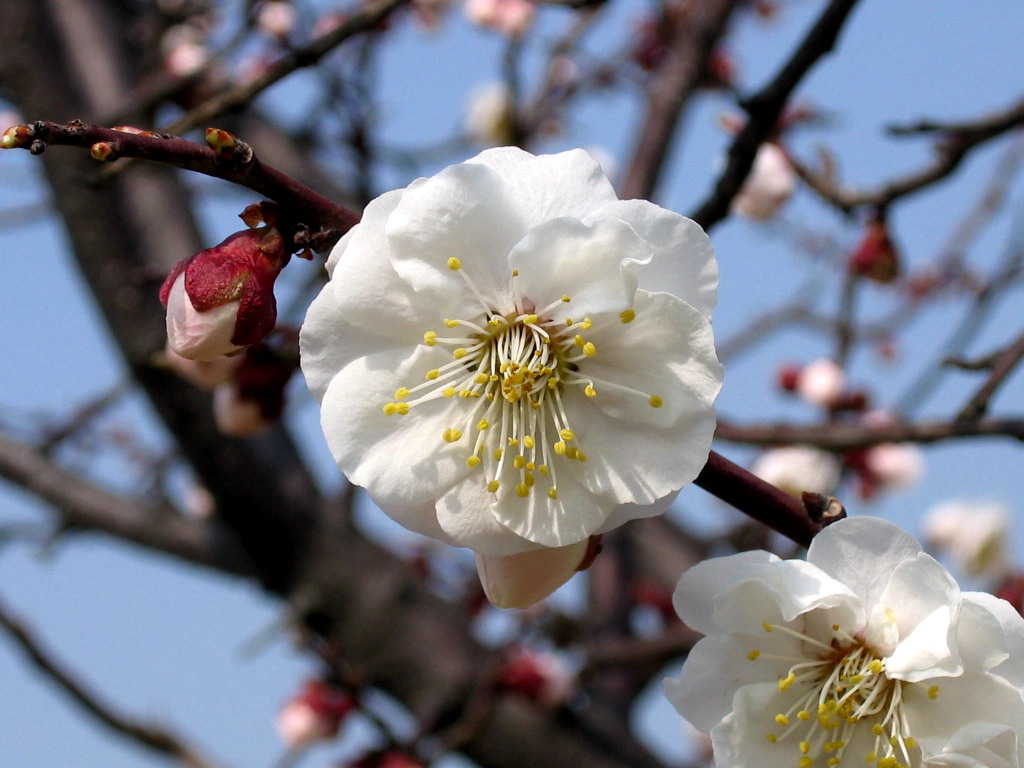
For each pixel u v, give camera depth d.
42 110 0.51
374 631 0.52
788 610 0.36
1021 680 0.36
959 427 0.42
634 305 0.36
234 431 0.41
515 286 0.36
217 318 0.36
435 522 0.36
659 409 0.36
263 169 0.36
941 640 0.36
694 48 0.52
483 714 0.50
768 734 0.36
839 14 0.41
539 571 0.36
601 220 0.36
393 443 0.36
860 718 0.37
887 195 0.44
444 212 0.36
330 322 0.36
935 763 0.36
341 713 0.51
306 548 0.52
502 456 0.36
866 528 0.36
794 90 0.42
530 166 0.36
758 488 0.36
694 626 0.37
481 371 0.36
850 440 0.43
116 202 0.50
